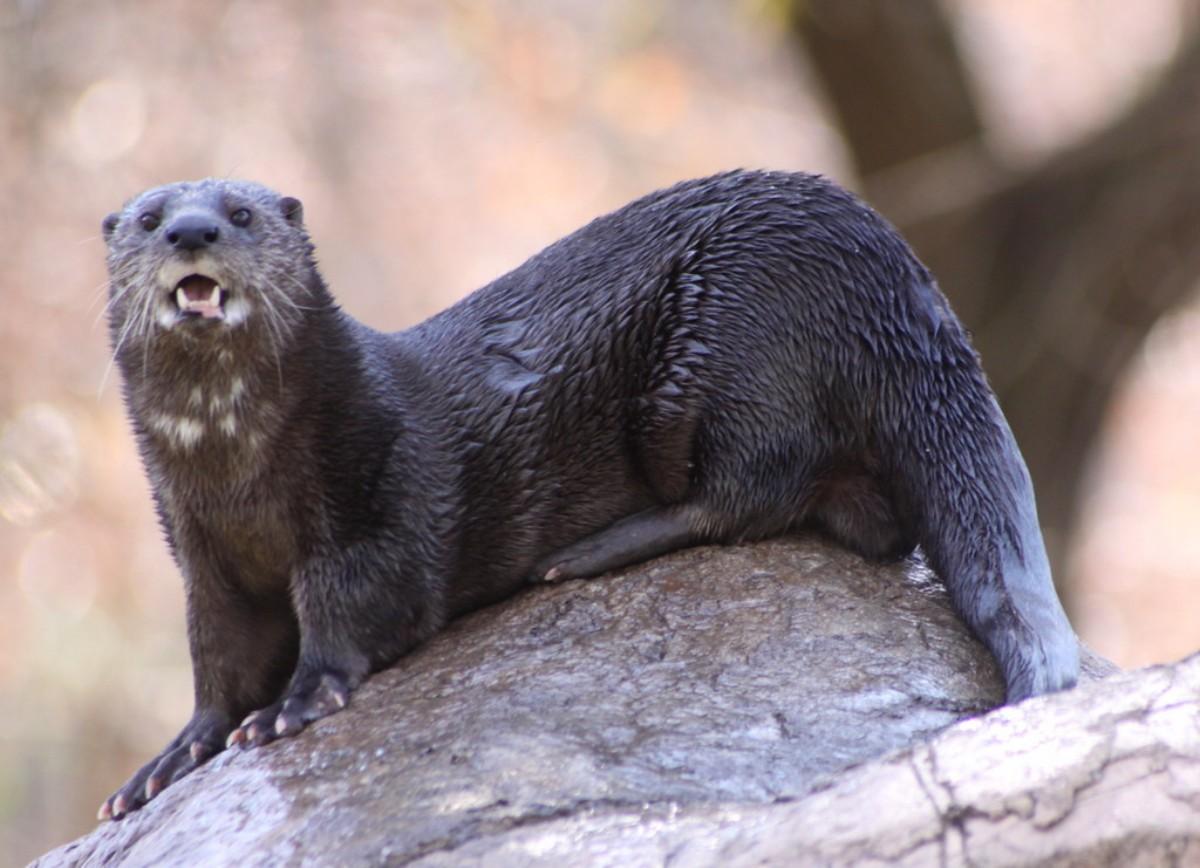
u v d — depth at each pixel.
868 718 7.50
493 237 31.25
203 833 7.44
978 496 8.23
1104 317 17.34
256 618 8.94
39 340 21.75
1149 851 5.84
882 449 8.59
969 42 19.34
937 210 17.09
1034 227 17.52
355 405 8.59
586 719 7.59
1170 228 17.03
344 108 23.94
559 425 8.96
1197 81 16.61
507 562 9.00
